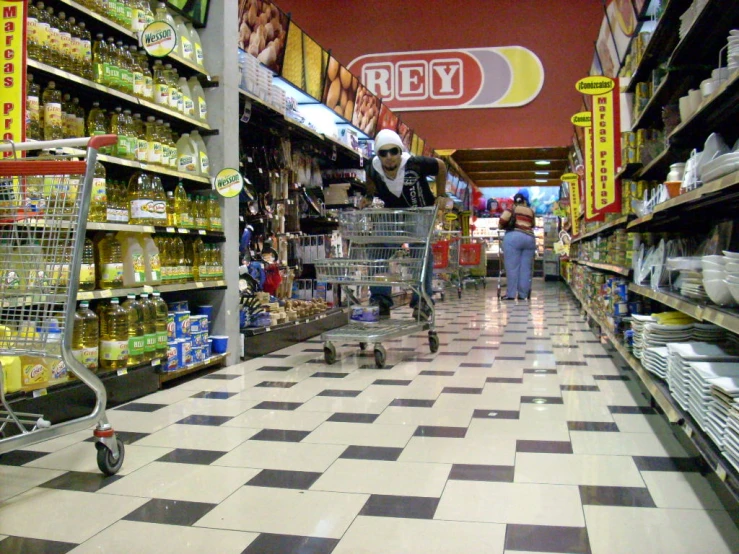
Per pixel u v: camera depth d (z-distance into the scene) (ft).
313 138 22.26
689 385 7.70
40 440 7.05
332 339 15.15
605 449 8.54
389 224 15.98
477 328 22.52
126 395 11.46
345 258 16.67
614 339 14.40
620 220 17.13
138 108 12.64
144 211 12.24
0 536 6.13
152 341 12.25
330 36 46.01
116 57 11.97
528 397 11.65
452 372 14.20
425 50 45.24
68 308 7.45
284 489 7.25
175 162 13.48
